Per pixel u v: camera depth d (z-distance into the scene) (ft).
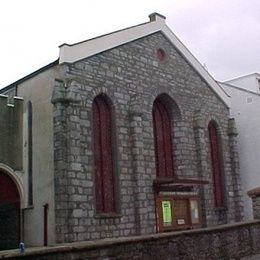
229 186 85.15
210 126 85.71
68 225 55.31
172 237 42.14
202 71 85.15
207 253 46.42
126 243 37.01
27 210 61.46
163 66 76.33
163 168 74.38
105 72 65.16
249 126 92.32
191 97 81.10
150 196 66.95
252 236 55.67
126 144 66.23
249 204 89.51
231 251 50.55
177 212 70.03
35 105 63.77
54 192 56.85
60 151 56.80
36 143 62.18
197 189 77.25
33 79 65.16
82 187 57.67
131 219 64.18
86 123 60.29
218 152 86.07
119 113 66.08
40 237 58.44
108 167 64.03
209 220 76.84
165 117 77.87
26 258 29.30
